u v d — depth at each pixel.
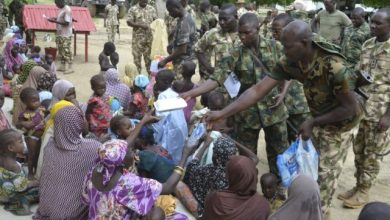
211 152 4.62
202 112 5.41
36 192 4.63
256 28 4.70
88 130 5.33
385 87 4.97
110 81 6.54
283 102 4.92
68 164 4.01
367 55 5.14
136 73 8.56
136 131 4.46
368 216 2.19
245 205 3.10
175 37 7.57
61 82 5.31
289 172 3.46
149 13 10.03
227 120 5.02
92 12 23.44
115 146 3.37
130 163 3.53
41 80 6.69
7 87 8.62
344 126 3.57
